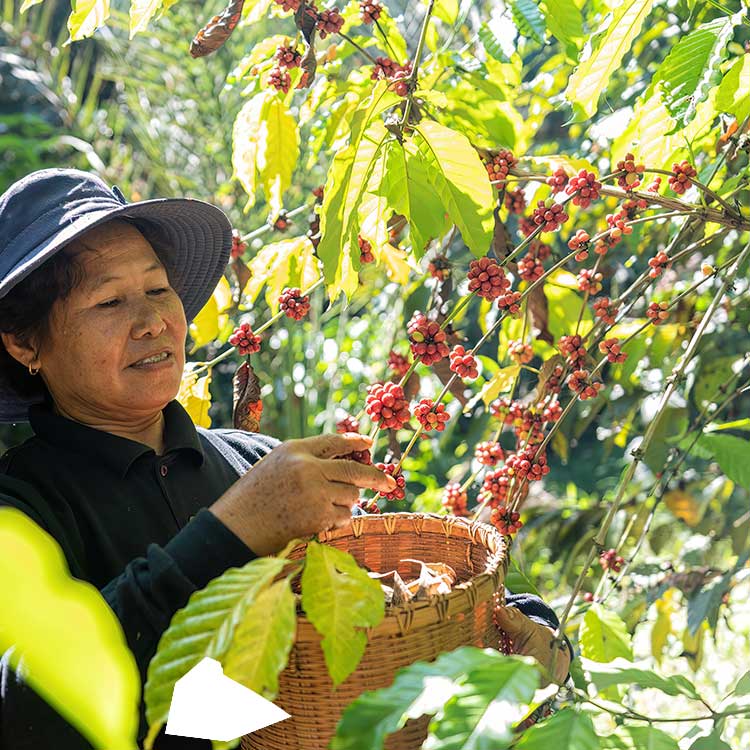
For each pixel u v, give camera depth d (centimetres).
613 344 142
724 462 162
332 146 173
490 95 169
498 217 166
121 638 52
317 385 354
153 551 95
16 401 136
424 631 89
